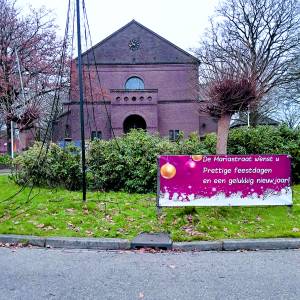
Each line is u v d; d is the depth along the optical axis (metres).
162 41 40.59
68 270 4.98
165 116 39.25
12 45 30.28
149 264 5.25
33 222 7.21
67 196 9.31
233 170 7.71
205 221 7.13
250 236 6.36
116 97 36.78
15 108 25.97
